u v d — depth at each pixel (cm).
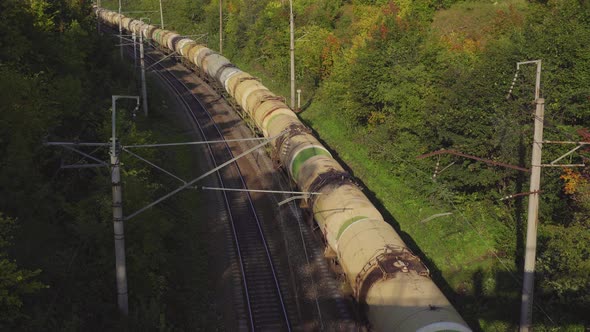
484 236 2378
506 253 2261
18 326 1362
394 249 1638
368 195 2758
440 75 3027
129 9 9625
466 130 2511
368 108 3328
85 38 3516
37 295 1500
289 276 2123
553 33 2636
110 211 1783
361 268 1655
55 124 2144
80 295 1585
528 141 2323
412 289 1466
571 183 2152
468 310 1992
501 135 2359
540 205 2244
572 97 2431
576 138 2241
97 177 1955
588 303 1747
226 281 2094
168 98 4691
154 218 1925
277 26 5475
